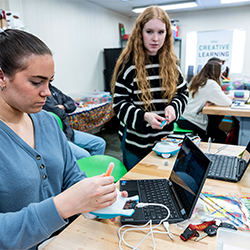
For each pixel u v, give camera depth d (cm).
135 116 131
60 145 83
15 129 67
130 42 139
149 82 138
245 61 452
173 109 135
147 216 72
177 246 62
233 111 214
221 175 98
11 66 54
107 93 375
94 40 412
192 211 69
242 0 383
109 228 70
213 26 464
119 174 139
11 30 57
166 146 125
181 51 500
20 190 63
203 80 237
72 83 371
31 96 57
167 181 94
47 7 305
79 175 89
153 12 125
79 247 62
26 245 53
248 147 105
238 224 71
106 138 385
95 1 385
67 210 53
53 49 324
